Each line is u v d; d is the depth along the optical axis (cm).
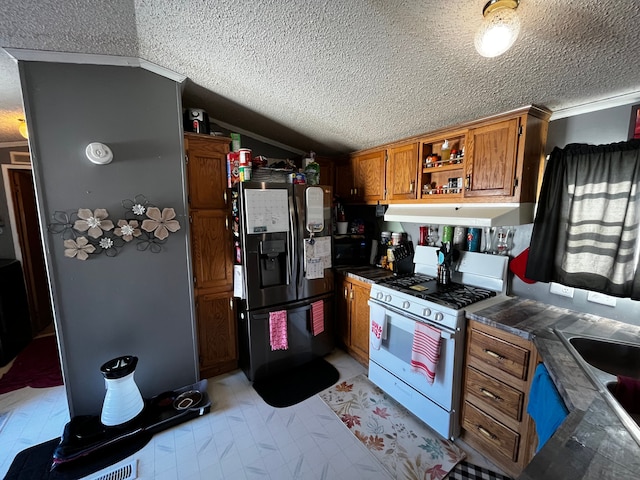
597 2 85
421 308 180
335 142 278
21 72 154
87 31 141
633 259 138
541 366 121
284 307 238
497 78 136
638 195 134
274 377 241
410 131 218
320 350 263
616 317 149
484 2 93
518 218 161
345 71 153
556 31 100
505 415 149
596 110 150
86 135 170
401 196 239
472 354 163
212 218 225
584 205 151
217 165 224
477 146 181
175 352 211
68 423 175
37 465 158
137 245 190
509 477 151
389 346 207
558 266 162
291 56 148
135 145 183
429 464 159
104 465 158
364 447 171
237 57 157
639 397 94
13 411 200
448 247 213
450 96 159
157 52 163
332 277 266
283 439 176
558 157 158
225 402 210
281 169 237
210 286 229
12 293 275
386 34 118
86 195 173
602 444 72
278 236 229
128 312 192
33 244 321
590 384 96
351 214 332
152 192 191
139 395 183
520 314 159
